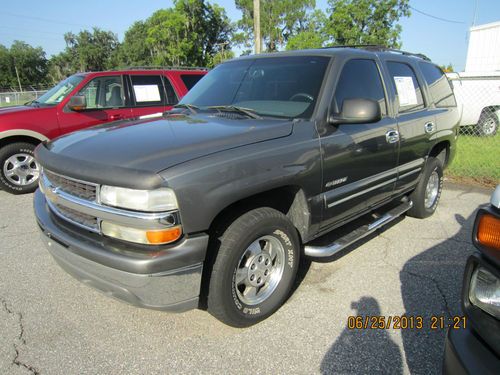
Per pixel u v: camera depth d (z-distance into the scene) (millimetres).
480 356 1631
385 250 4137
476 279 1744
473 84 10758
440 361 2539
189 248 2316
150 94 7355
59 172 2547
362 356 2584
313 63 3480
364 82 3660
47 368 2486
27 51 84125
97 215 2361
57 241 2680
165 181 2205
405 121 4035
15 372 2449
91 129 3148
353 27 37594
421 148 4375
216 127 2889
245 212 2732
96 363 2529
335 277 3580
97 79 6879
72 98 6465
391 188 4031
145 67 7805
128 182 2197
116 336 2789
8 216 5297
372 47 4133
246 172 2523
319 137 3039
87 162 2422
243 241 2582
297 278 3557
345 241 3434
